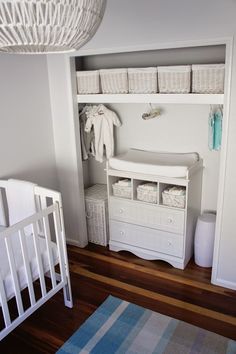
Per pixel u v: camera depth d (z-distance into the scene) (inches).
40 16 33.5
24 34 35.3
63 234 84.7
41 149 110.6
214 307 90.0
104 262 113.6
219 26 76.8
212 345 77.5
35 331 83.6
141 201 107.7
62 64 103.6
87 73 103.9
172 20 81.5
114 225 116.5
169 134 113.0
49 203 110.2
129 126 120.3
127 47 90.0
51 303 93.7
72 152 112.9
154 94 94.1
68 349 77.8
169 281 102.0
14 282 71.7
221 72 84.1
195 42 80.8
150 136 117.0
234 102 80.6
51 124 113.2
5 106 95.0
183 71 88.6
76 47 42.8
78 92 108.5
